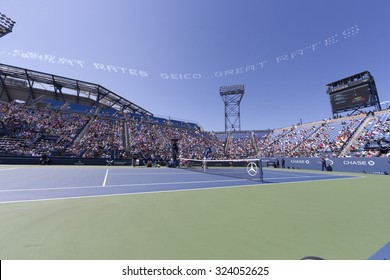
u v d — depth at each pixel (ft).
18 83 120.16
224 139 146.61
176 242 9.32
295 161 84.48
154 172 52.13
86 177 36.01
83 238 9.59
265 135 137.28
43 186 25.00
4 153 67.26
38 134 83.41
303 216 13.80
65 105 118.62
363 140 74.49
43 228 10.81
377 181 37.35
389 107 83.46
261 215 13.96
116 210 14.71
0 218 12.41
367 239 9.93
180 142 119.44
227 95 162.91
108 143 93.09
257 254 8.29
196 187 27.07
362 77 91.61
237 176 45.70
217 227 11.41
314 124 109.81
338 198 20.59
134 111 162.20
